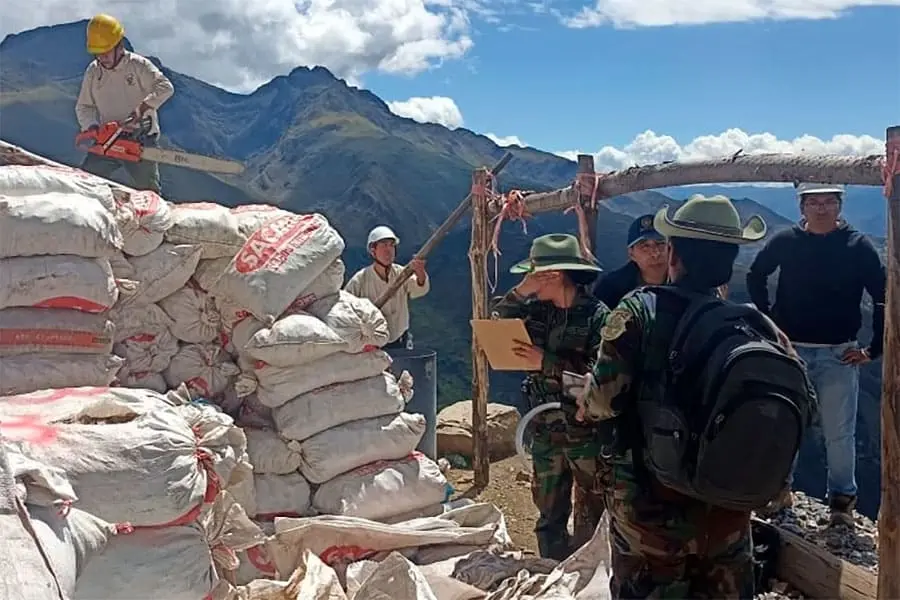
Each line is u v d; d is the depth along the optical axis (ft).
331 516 12.71
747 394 7.86
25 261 10.62
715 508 8.87
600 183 17.66
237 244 13.74
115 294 11.53
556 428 13.56
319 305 13.88
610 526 9.52
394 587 9.53
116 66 19.42
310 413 13.34
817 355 16.56
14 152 13.43
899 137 11.35
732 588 9.02
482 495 20.17
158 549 7.02
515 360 13.33
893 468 11.76
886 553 11.85
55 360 10.89
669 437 8.27
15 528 5.25
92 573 6.60
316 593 10.16
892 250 11.64
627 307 8.84
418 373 17.75
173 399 8.70
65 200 11.02
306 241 13.80
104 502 6.76
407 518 14.05
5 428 6.95
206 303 13.65
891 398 11.81
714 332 8.29
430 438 18.06
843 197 16.26
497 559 12.65
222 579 8.78
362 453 13.64
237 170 18.63
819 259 16.30
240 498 12.14
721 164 14.49
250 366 13.55
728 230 8.85
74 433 7.01
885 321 11.84
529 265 13.24
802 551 13.43
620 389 8.80
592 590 10.38
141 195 13.33
